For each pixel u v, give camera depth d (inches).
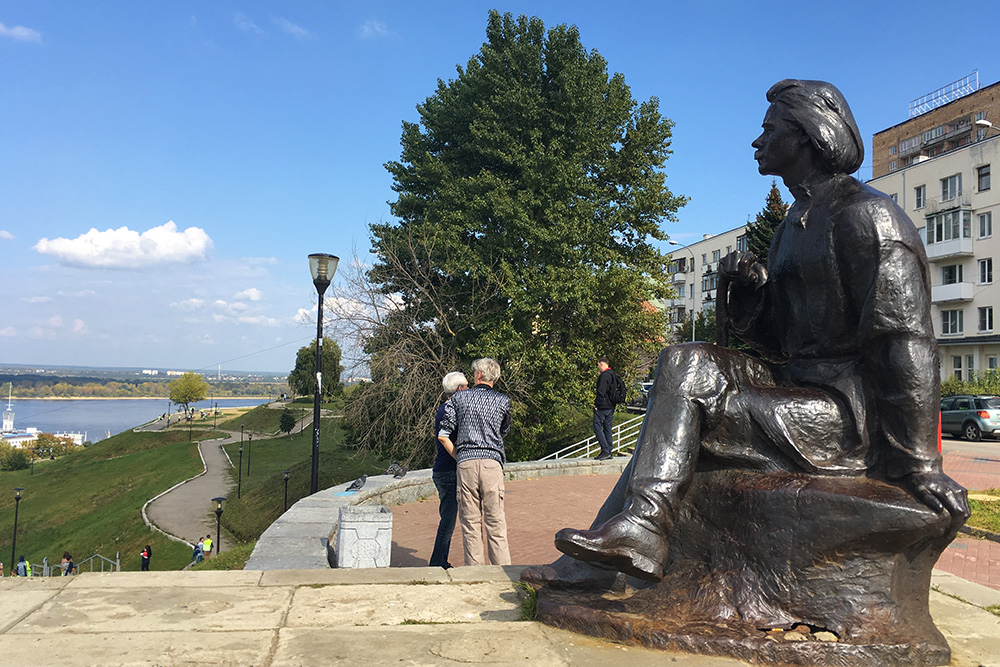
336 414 1091.9
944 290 1381.6
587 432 965.8
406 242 872.9
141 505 1691.7
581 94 874.8
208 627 121.7
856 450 123.4
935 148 1824.6
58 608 130.7
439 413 228.5
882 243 121.6
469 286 877.2
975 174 1348.4
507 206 816.9
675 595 122.2
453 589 150.3
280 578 156.1
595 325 848.3
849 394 126.5
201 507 1637.6
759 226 1122.7
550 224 856.3
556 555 274.8
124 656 106.0
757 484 120.5
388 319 831.1
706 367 127.4
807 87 137.8
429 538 313.7
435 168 911.0
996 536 311.9
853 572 112.7
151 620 124.9
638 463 120.6
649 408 127.1
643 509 114.3
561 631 121.9
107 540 1520.7
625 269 860.0
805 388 131.6
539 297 821.2
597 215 918.4
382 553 227.6
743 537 119.6
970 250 1348.4
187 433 3038.9
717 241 2327.8
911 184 1482.5
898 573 113.5
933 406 116.7
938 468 114.9
